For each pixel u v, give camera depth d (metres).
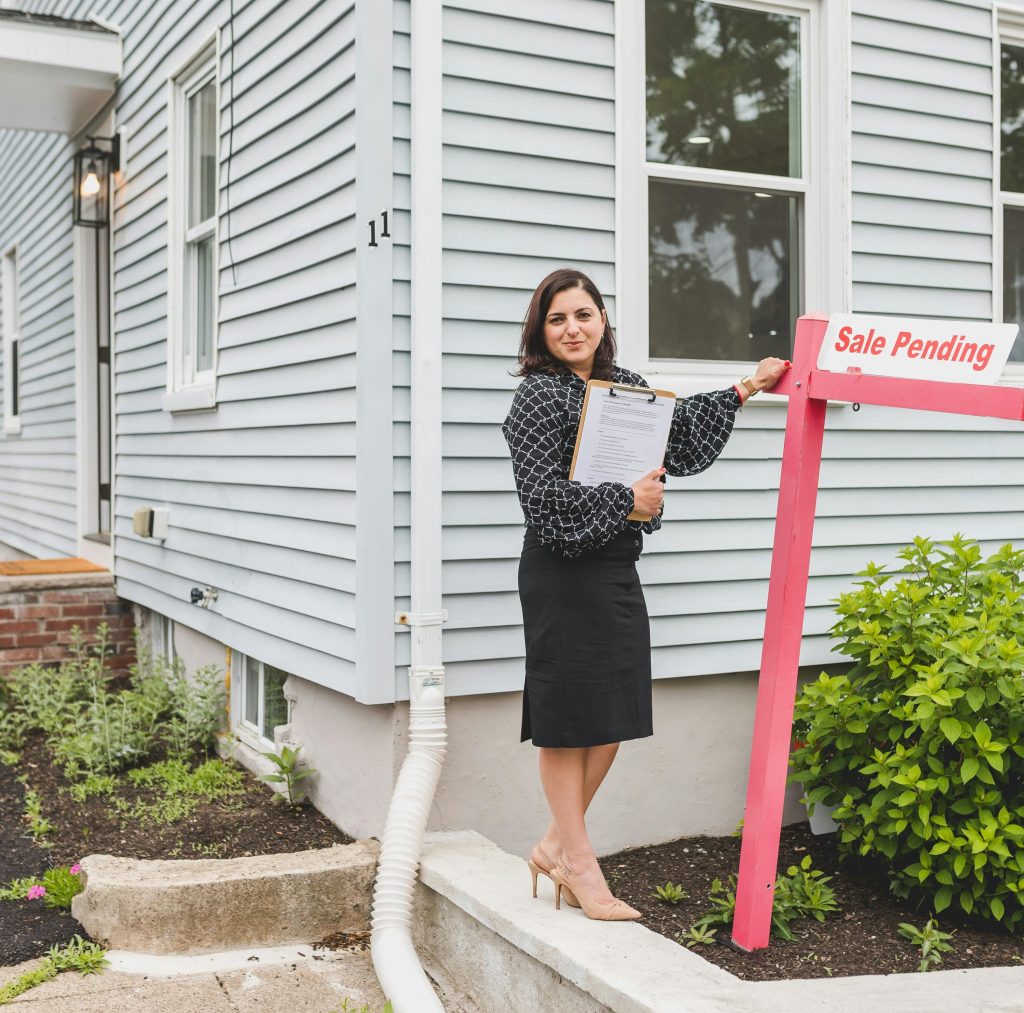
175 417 6.09
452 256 4.02
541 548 3.14
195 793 4.91
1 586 6.92
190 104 6.09
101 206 7.71
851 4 4.70
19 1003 3.34
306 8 4.41
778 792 3.21
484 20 4.04
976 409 2.74
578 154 4.22
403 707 3.99
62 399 8.75
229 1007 3.36
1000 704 3.60
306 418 4.45
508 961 3.25
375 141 3.94
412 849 3.63
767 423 4.55
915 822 3.51
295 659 4.57
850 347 3.08
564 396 3.13
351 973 3.59
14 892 4.00
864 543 4.72
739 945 3.23
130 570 6.94
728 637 4.46
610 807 4.29
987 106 5.03
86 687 6.52
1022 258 5.31
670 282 4.46
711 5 4.53
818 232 4.69
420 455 3.91
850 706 3.89
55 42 6.82
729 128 4.58
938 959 3.16
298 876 3.80
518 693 4.17
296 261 4.54
